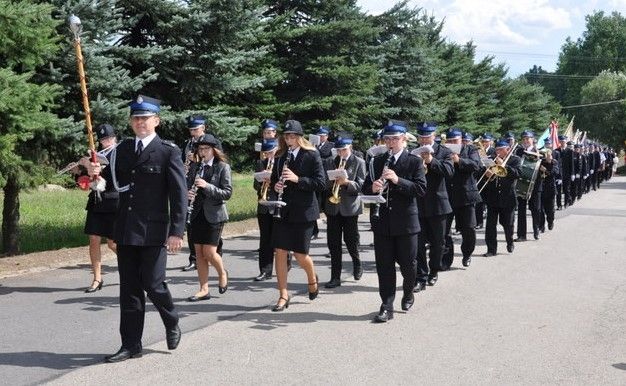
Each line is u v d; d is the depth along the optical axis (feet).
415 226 24.90
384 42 66.28
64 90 36.42
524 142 46.26
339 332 22.95
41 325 23.44
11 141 28.58
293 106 53.31
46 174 35.17
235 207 66.95
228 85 44.14
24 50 30.01
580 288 30.37
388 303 24.67
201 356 20.21
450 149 31.40
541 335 22.80
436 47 101.40
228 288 30.04
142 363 19.54
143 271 19.80
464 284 31.19
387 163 24.91
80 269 33.22
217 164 27.30
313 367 19.36
